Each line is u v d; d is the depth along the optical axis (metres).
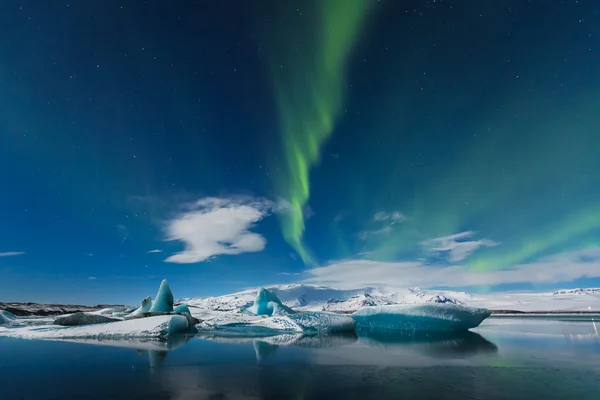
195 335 15.47
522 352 9.46
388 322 18.83
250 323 18.27
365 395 4.95
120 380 5.97
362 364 7.48
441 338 13.96
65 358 8.49
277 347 10.76
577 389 5.22
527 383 5.63
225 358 8.38
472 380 5.87
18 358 8.53
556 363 7.57
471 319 17.48
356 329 18.72
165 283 27.11
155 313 22.22
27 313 42.34
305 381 5.84
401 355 8.91
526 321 35.25
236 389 5.32
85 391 5.25
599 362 7.69
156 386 5.54
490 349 10.18
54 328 16.69
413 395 4.93
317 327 16.81
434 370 6.78
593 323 29.03
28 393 5.17
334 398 4.80
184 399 4.81
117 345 11.37
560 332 17.27
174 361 7.96
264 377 6.18
